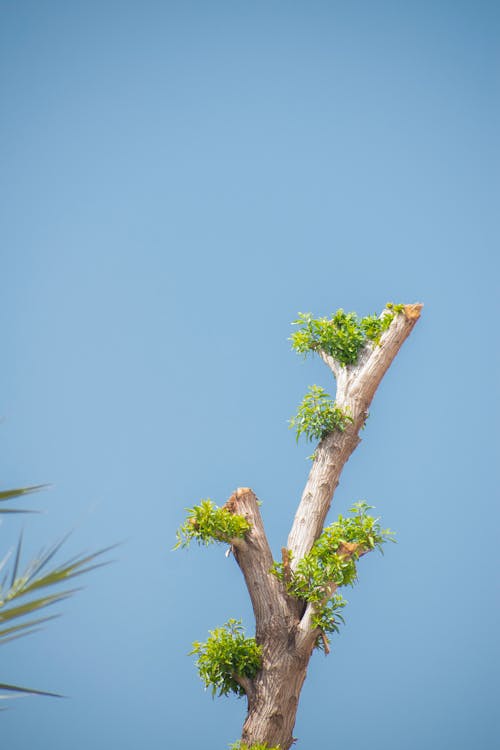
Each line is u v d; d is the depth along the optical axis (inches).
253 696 665.6
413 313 776.3
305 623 669.9
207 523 693.9
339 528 688.4
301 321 788.6
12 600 251.3
